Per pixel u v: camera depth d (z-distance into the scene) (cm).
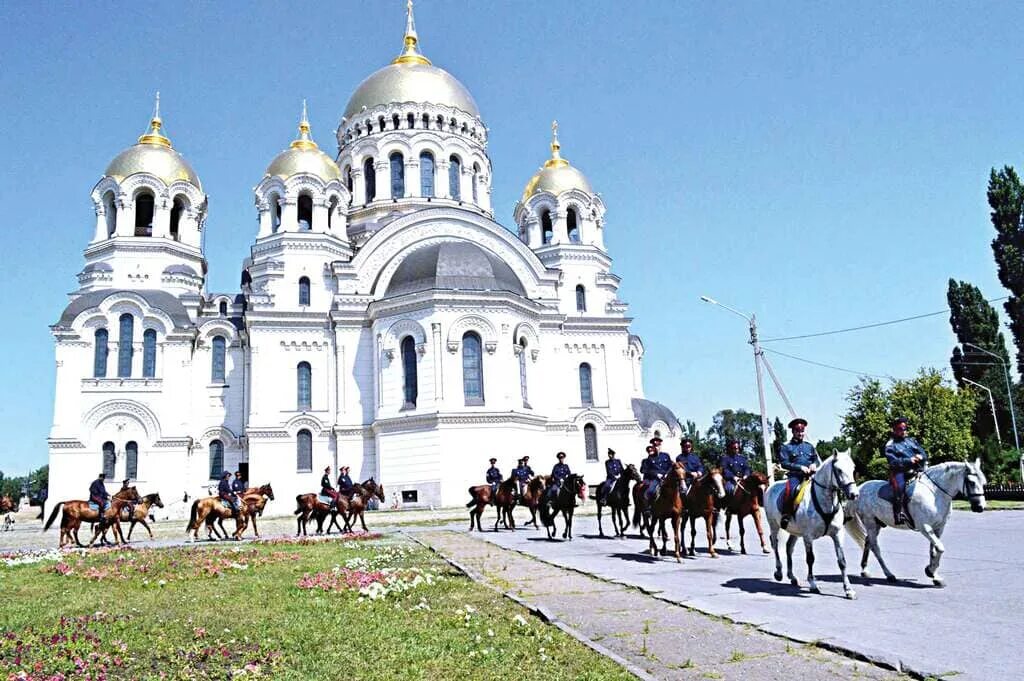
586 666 1080
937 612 1354
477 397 5597
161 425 5875
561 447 6344
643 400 7444
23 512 9081
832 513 1581
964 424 5969
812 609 1422
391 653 1154
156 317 5978
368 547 2744
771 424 11712
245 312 6062
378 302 5841
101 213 6419
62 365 5800
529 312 6100
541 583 1819
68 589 1842
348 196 6681
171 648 1201
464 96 7531
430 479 5375
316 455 5909
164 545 3083
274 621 1388
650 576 1905
